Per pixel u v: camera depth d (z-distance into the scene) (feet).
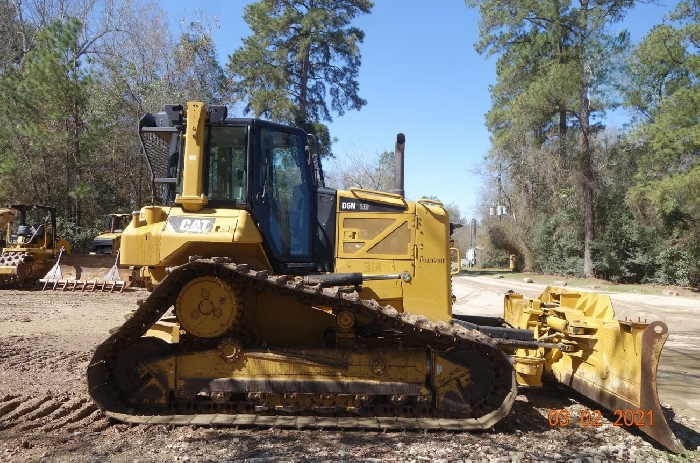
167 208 18.60
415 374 17.75
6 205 81.82
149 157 20.47
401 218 19.95
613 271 95.96
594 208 102.42
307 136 20.80
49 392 20.13
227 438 16.17
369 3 113.70
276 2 113.19
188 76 109.81
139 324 17.95
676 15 79.82
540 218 114.83
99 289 58.80
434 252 19.92
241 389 17.63
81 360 25.99
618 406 17.25
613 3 96.63
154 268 18.54
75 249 84.79
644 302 61.62
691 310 53.83
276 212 19.51
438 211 20.21
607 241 96.12
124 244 17.94
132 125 92.68
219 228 17.76
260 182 19.03
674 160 74.28
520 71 111.55
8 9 111.55
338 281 18.67
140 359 17.89
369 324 18.94
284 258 19.39
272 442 15.90
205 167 18.79
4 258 58.70
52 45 78.59
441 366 17.78
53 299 51.08
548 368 22.47
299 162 19.86
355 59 117.60
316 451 15.25
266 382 17.61
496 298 62.03
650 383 16.06
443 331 17.02
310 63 117.60
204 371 17.76
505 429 17.49
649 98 93.56
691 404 21.70
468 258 161.27
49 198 85.40
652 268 91.25
